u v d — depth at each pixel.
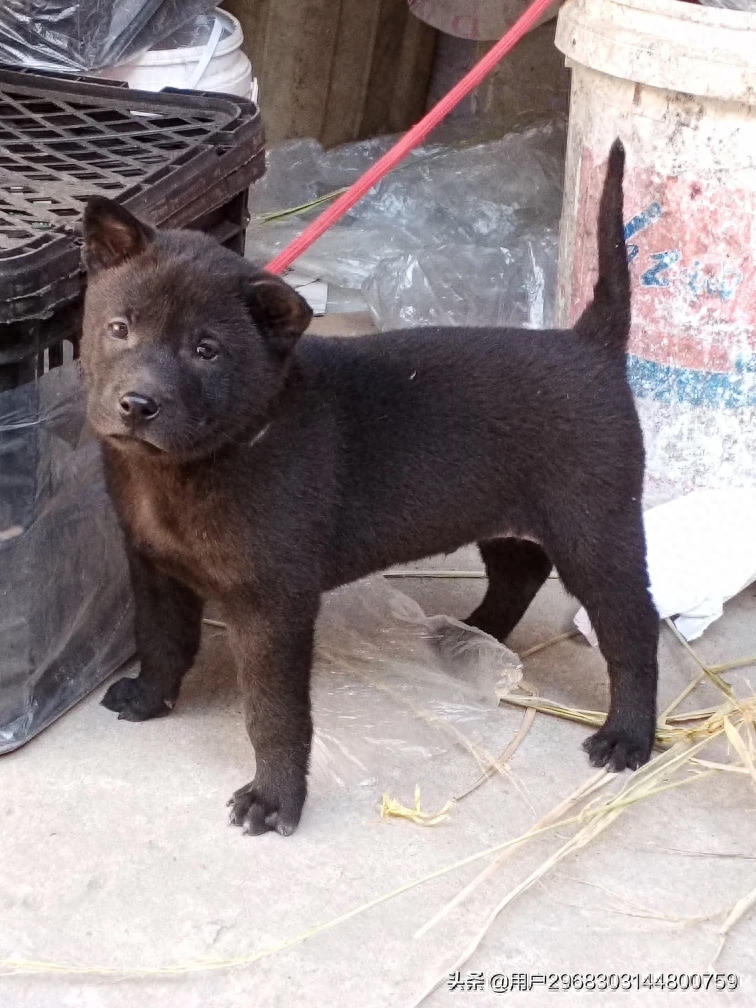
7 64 1.12
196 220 0.94
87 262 0.75
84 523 0.89
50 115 1.01
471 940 0.74
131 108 1.04
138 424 0.70
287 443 0.77
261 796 0.82
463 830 0.83
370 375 0.83
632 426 0.88
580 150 1.15
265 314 0.74
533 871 0.80
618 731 0.91
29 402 0.80
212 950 0.73
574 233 1.18
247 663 0.80
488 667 0.98
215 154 0.96
